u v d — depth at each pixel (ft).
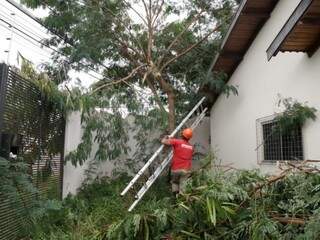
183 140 19.76
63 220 16.72
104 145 22.66
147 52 24.90
